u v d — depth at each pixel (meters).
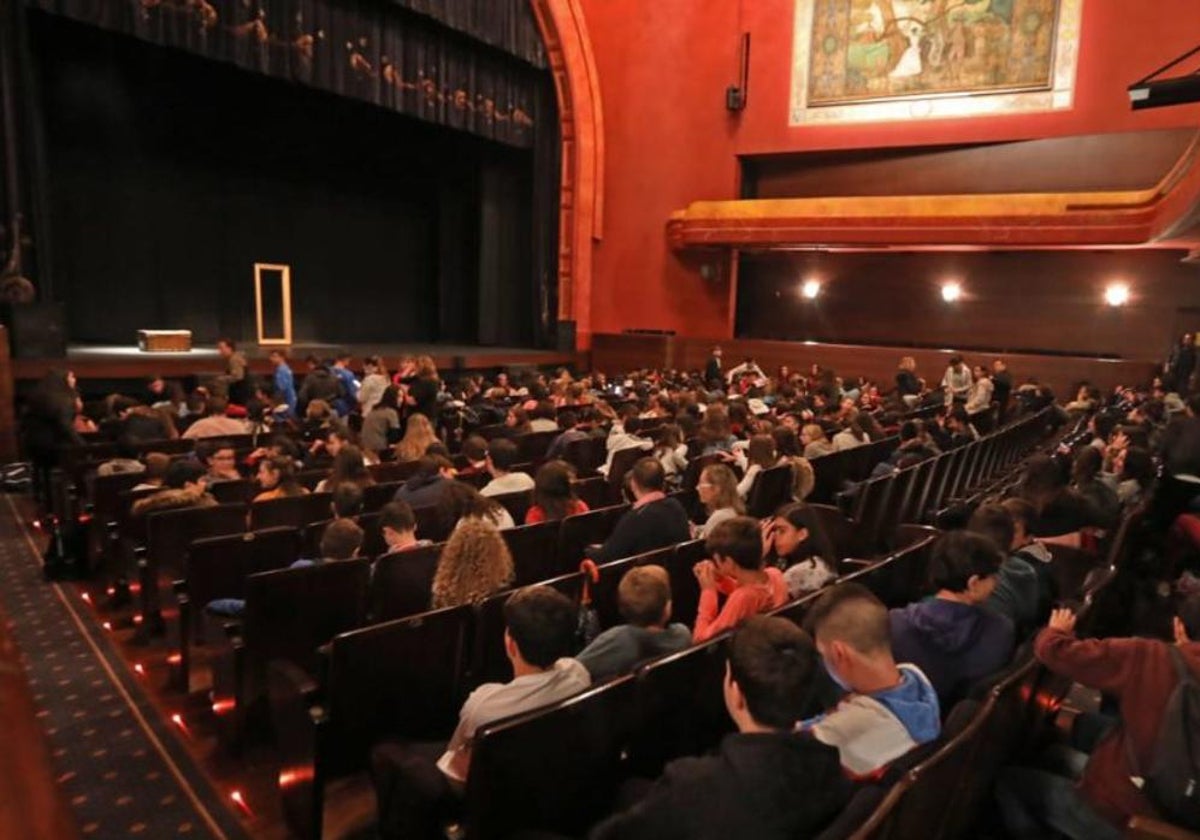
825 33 16.09
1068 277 15.83
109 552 4.82
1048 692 2.60
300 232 16.77
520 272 18.56
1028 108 14.71
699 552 3.84
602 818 2.27
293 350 14.05
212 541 3.70
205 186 15.17
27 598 5.00
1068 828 2.12
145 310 14.55
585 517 4.38
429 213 19.14
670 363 17.12
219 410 7.77
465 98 15.58
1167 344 15.10
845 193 16.81
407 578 3.56
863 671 1.95
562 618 2.26
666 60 17.33
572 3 16.94
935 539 4.04
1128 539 4.20
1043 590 3.38
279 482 4.87
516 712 2.18
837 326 17.91
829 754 1.56
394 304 18.73
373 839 2.66
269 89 14.63
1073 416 10.89
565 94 17.27
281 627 3.19
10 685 0.82
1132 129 13.95
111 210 13.94
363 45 13.55
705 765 1.54
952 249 15.68
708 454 6.08
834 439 7.13
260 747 3.29
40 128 10.77
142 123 14.01
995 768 2.22
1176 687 1.95
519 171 18.30
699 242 16.66
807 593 3.29
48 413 6.81
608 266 18.17
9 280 10.26
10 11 10.16
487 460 5.35
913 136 15.60
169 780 3.12
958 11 15.03
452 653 2.89
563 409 9.26
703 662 2.45
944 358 15.48
